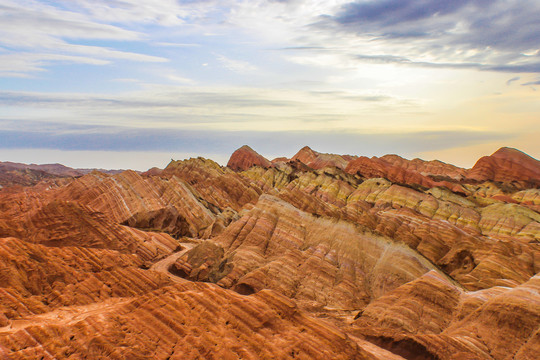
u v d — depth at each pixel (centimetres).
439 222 9788
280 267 7381
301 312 3806
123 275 5656
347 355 3425
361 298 6938
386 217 10544
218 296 3825
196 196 13475
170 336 3428
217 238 8950
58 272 5534
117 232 8538
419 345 4134
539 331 4134
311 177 16912
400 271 7400
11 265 5238
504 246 7950
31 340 3250
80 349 3234
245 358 3250
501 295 4809
